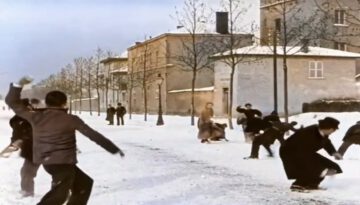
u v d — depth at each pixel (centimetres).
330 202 919
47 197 716
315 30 6141
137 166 1433
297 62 4925
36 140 727
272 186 1097
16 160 1561
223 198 955
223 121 4200
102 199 937
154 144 2188
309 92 4966
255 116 1944
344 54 5075
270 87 4838
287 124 1603
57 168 721
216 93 5109
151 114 6831
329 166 1033
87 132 728
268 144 1608
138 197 959
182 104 6103
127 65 8231
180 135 2758
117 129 3391
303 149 1029
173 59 6400
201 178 1208
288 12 5022
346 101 4572
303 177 1034
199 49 5931
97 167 1407
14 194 995
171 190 1039
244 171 1333
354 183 1107
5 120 4659
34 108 799
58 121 724
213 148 1962
